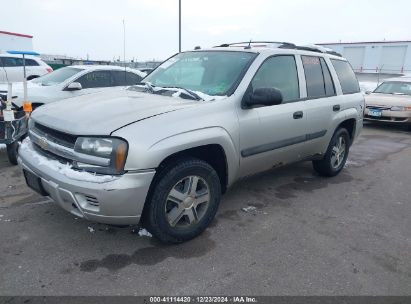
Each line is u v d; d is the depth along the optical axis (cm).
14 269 283
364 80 2786
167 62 456
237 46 454
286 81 423
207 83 383
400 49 3203
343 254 327
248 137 365
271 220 389
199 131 315
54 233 339
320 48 516
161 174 301
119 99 350
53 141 307
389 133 991
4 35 2689
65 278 276
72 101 362
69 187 278
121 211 279
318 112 457
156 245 326
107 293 262
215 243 336
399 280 292
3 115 498
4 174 494
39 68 1418
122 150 273
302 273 295
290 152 432
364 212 425
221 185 370
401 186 526
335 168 541
